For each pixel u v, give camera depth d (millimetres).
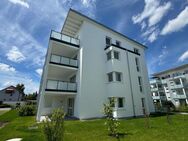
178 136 5918
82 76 13852
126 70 16266
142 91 17734
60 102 17547
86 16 16141
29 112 18531
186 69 39906
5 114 21062
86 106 13055
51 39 14086
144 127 8305
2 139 6219
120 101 14578
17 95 56250
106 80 15508
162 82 46438
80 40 16094
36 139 5961
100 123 9938
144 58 22547
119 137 6102
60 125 4059
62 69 14883
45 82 12562
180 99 39688
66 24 16906
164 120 10992
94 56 15555
